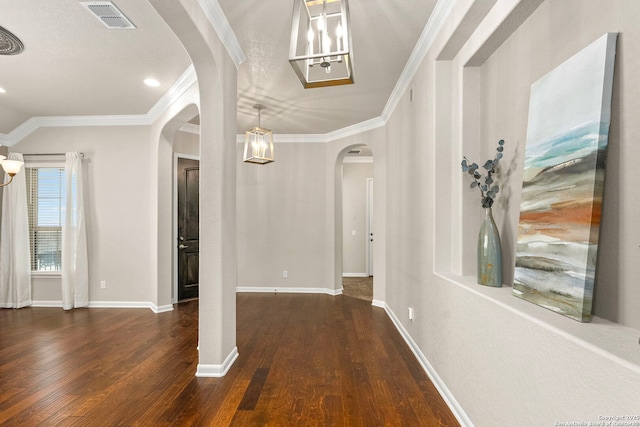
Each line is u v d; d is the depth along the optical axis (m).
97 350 3.01
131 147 4.51
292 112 4.36
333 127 5.08
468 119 2.24
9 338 3.33
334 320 3.94
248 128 5.13
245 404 2.12
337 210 5.44
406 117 3.29
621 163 1.16
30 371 2.59
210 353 2.51
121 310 4.37
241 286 5.61
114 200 4.51
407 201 3.25
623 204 1.15
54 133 4.55
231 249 2.74
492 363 1.58
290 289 5.56
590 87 1.23
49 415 2.01
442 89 2.41
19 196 4.47
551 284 1.36
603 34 1.23
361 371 2.59
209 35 2.23
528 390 1.30
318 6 2.14
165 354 2.92
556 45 1.49
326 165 5.52
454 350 2.04
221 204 2.53
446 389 2.16
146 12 2.28
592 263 1.18
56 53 2.84
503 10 1.71
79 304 4.43
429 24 2.36
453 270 2.38
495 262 1.86
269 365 2.70
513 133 1.83
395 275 3.78
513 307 1.42
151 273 4.48
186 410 2.06
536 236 1.48
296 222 5.57
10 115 4.26
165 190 4.35
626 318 1.14
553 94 1.43
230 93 2.69
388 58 2.91
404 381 2.44
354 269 7.26
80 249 4.44
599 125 1.17
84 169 4.52
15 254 4.44
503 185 1.94
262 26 2.42
